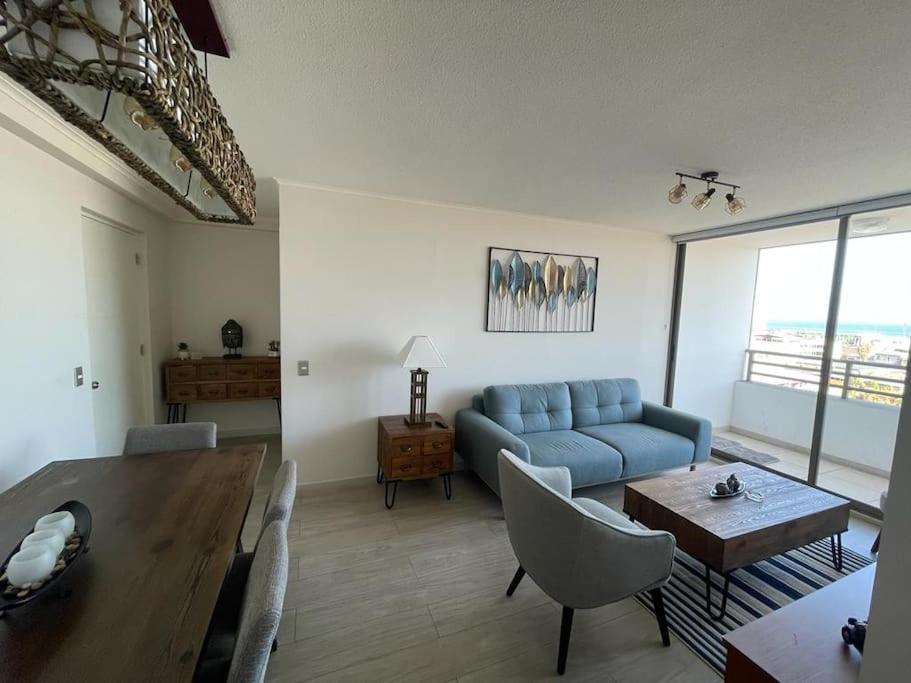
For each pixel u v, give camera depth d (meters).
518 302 3.52
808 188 2.52
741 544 1.79
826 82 1.39
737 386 4.85
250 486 1.53
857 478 3.38
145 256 3.23
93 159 2.20
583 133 1.87
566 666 1.53
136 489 1.48
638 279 4.07
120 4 0.63
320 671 1.48
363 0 1.08
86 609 0.90
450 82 1.48
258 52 1.31
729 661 1.07
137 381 3.19
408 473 2.74
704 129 1.79
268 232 4.07
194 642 0.82
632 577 1.51
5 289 1.72
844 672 0.97
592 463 2.78
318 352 2.91
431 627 1.70
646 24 1.14
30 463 1.87
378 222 2.98
